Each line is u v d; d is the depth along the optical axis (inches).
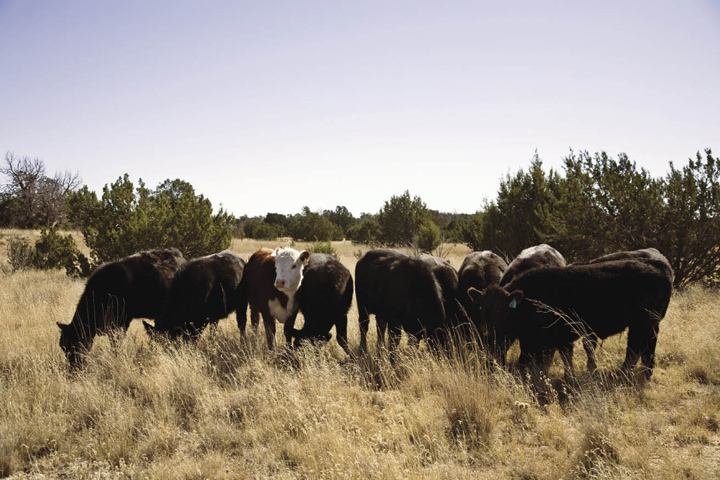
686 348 246.5
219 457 156.6
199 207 566.6
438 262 287.1
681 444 161.2
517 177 642.2
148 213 544.4
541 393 208.1
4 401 189.3
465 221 874.8
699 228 421.7
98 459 159.5
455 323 259.8
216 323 295.3
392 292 256.8
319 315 255.0
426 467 148.8
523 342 232.7
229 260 308.0
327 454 151.3
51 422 177.5
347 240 1841.8
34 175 1455.5
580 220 469.7
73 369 231.9
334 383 208.7
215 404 190.2
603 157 486.6
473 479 145.1
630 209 441.4
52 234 670.5
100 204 565.0
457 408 181.0
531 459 155.5
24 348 252.8
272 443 165.2
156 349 241.9
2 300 382.6
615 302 222.7
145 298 282.0
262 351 249.3
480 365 215.2
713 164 423.2
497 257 315.9
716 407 184.4
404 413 179.3
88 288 262.1
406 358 232.1
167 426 176.1
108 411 182.4
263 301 269.6
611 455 149.3
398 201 1039.6
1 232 1046.4
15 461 156.9
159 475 148.1
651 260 237.5
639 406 191.9
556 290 224.1
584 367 241.6
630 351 228.8
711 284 432.5
